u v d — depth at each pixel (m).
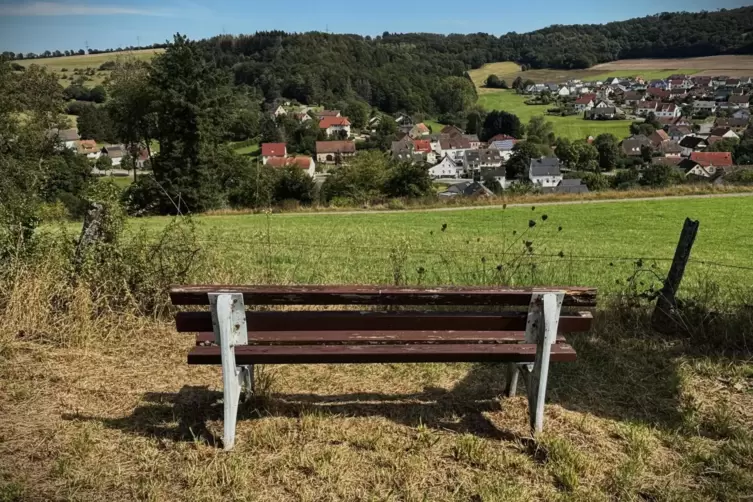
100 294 5.25
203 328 3.38
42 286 5.08
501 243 17.69
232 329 3.28
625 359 4.55
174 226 6.39
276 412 3.68
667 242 22.12
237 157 49.34
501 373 4.32
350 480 2.99
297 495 2.88
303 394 3.96
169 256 5.96
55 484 2.93
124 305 5.37
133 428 3.48
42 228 6.33
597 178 73.00
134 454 3.20
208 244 7.13
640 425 3.56
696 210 32.09
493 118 135.00
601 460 3.20
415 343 3.69
